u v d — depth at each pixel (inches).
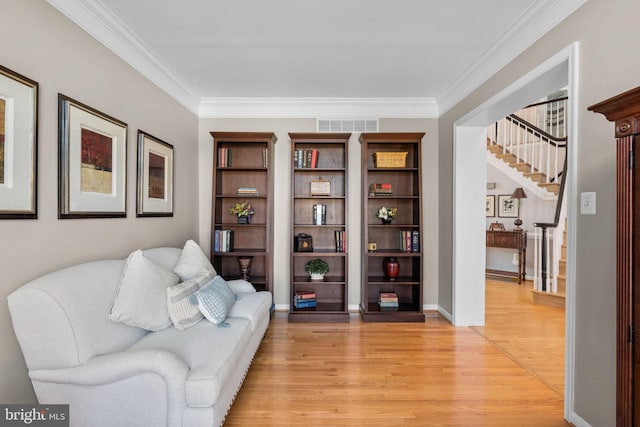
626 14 59.4
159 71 114.0
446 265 144.1
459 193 133.6
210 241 144.4
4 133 57.3
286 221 154.5
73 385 56.7
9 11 58.7
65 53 72.2
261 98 149.5
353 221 154.7
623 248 44.8
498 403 80.2
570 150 71.8
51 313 56.5
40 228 65.1
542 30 81.9
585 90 68.3
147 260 80.0
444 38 96.7
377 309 143.9
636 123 42.8
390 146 154.3
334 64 114.4
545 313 153.1
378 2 79.8
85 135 77.2
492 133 250.5
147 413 56.6
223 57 109.1
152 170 109.0
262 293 116.0
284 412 75.8
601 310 64.3
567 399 72.8
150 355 57.3
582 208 68.9
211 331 78.4
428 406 78.7
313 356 105.3
